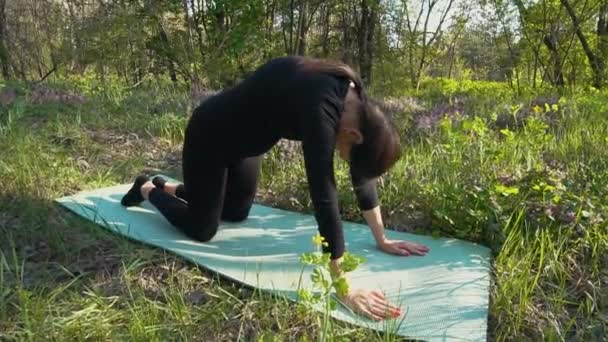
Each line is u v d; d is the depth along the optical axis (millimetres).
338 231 2691
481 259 3303
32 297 2830
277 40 12812
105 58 12062
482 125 4652
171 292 2928
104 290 2957
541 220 3484
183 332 2619
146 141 5781
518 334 2693
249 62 12375
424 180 4277
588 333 2695
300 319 2686
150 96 8000
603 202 3613
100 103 7129
